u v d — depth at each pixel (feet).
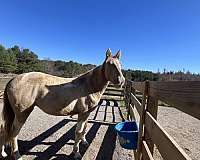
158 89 7.58
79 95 14.46
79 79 14.96
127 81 35.78
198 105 3.67
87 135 20.89
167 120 32.50
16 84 13.35
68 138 19.34
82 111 14.73
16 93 13.20
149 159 7.11
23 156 14.65
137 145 10.62
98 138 20.04
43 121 25.45
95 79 15.01
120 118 30.45
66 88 14.25
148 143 9.04
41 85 13.84
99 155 15.70
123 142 11.17
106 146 17.81
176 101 5.04
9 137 13.41
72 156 15.19
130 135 11.01
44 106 14.02
